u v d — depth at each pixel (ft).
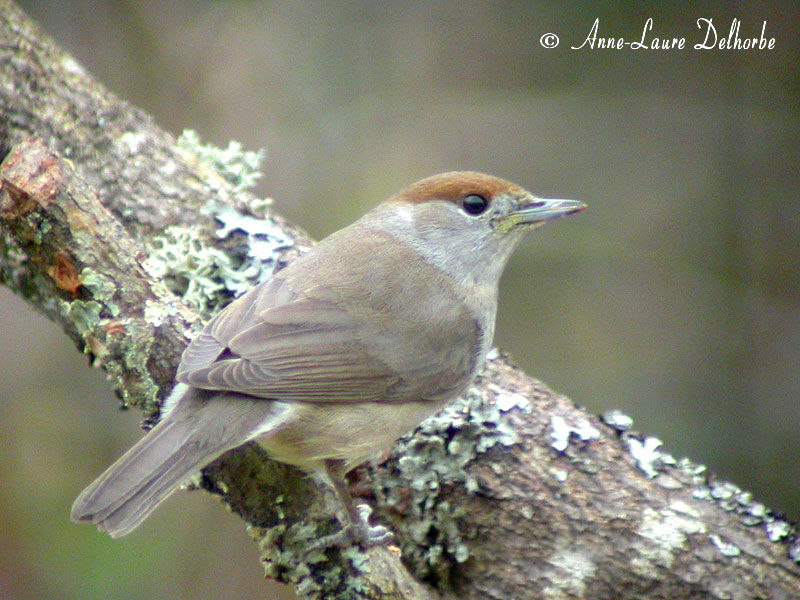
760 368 41.57
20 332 41.68
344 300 23.77
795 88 44.19
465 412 25.50
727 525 24.50
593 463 25.18
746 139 44.60
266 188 42.24
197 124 42.45
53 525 37.81
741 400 40.93
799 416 40.24
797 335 41.75
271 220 29.19
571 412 26.12
